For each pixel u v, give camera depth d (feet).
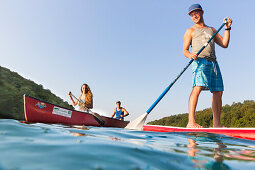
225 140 7.17
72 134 4.94
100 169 2.25
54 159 2.48
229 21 11.57
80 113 16.06
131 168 2.42
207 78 10.93
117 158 2.77
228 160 3.60
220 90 11.15
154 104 11.75
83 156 2.70
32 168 2.12
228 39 11.75
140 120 11.28
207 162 3.28
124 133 6.72
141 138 5.76
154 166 2.66
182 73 11.90
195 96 10.94
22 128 4.99
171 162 3.01
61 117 15.11
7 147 2.95
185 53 12.00
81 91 19.12
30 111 13.80
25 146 3.07
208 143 5.99
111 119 19.63
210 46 11.36
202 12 12.18
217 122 11.28
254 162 3.57
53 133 4.76
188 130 10.14
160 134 7.70
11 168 2.09
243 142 6.97
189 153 3.89
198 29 11.93
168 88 12.00
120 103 24.67
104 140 4.34
